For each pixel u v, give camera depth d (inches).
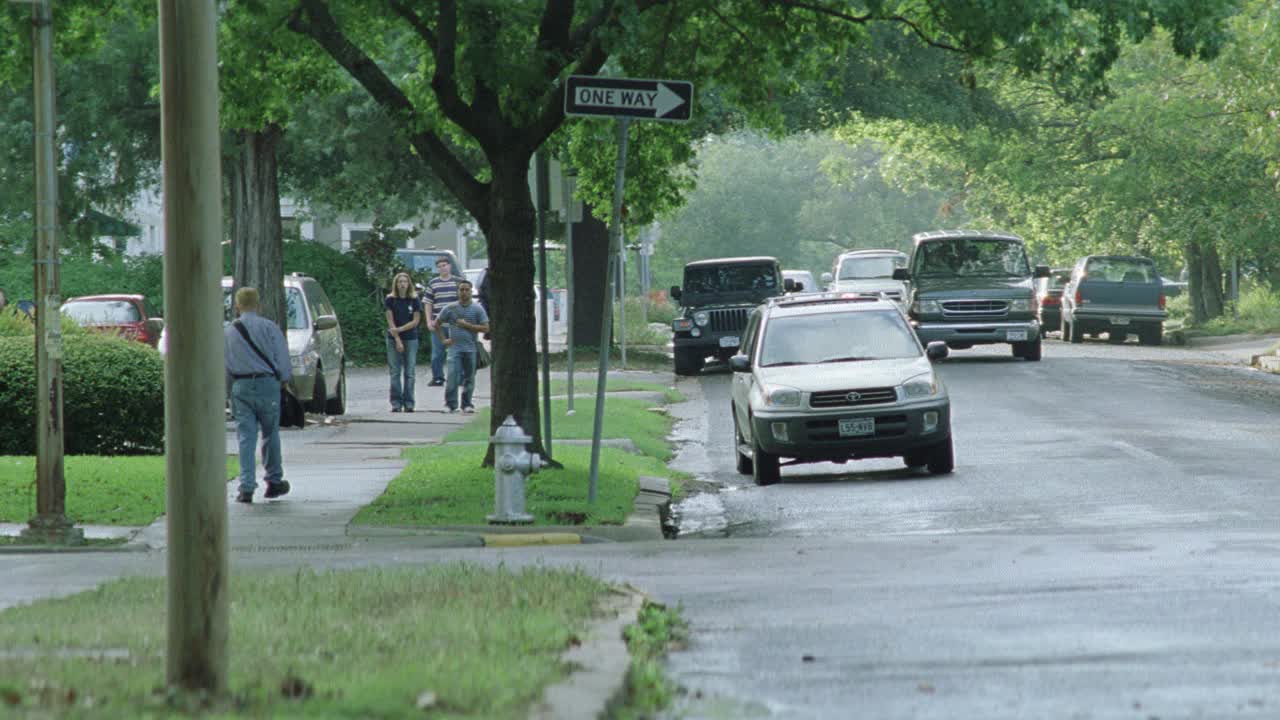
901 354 2839.6
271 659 1130.7
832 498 2476.6
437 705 964.6
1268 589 1498.5
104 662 1116.5
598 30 2399.1
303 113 5477.4
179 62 1011.9
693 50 2933.1
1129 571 1644.9
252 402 2352.4
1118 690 1096.2
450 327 3949.3
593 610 1368.1
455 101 2518.5
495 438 2140.7
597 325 6254.9
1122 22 2453.2
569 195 3132.4
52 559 1899.6
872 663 1208.8
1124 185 7347.4
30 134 5216.5
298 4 2593.5
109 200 5364.2
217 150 1021.8
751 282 5477.4
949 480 2615.7
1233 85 5157.5
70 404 3002.0
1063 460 2817.4
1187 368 5128.0
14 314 3208.7
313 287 3988.7
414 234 6333.7
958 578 1635.1
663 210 3161.9
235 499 2377.0
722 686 1135.0
